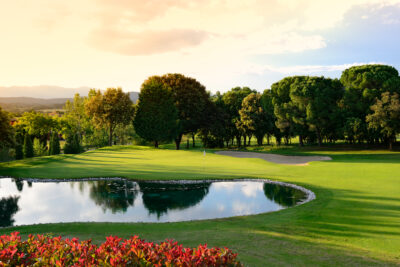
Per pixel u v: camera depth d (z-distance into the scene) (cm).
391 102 4381
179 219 1617
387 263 784
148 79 6053
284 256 837
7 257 492
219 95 8019
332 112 5250
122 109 6406
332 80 5566
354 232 1098
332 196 1791
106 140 8075
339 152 4719
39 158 4016
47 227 1249
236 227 1217
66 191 2323
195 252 499
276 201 1906
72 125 8731
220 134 6912
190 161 3750
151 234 1102
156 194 2172
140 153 4662
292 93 5472
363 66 5131
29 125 7738
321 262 790
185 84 5859
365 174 2502
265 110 6606
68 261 508
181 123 5741
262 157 4309
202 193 2172
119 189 2342
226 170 3000
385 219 1259
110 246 541
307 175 2616
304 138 6806
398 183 2070
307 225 1216
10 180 2723
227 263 472
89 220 1634
